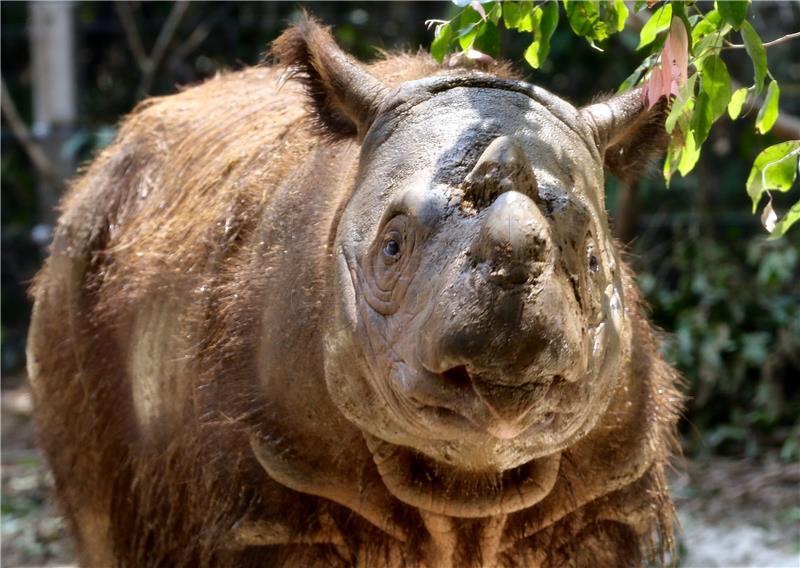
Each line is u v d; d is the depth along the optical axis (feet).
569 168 23.22
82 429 38.27
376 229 23.20
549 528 28.22
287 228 28.66
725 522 55.98
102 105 104.37
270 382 27.58
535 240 19.39
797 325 67.15
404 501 26.22
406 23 94.58
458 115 23.52
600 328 22.57
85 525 39.60
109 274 36.86
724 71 26.71
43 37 89.86
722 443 66.13
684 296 70.38
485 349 19.40
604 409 24.36
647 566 30.91
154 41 103.55
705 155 77.25
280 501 27.76
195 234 32.45
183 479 31.35
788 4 88.58
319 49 26.71
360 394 23.86
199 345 30.30
